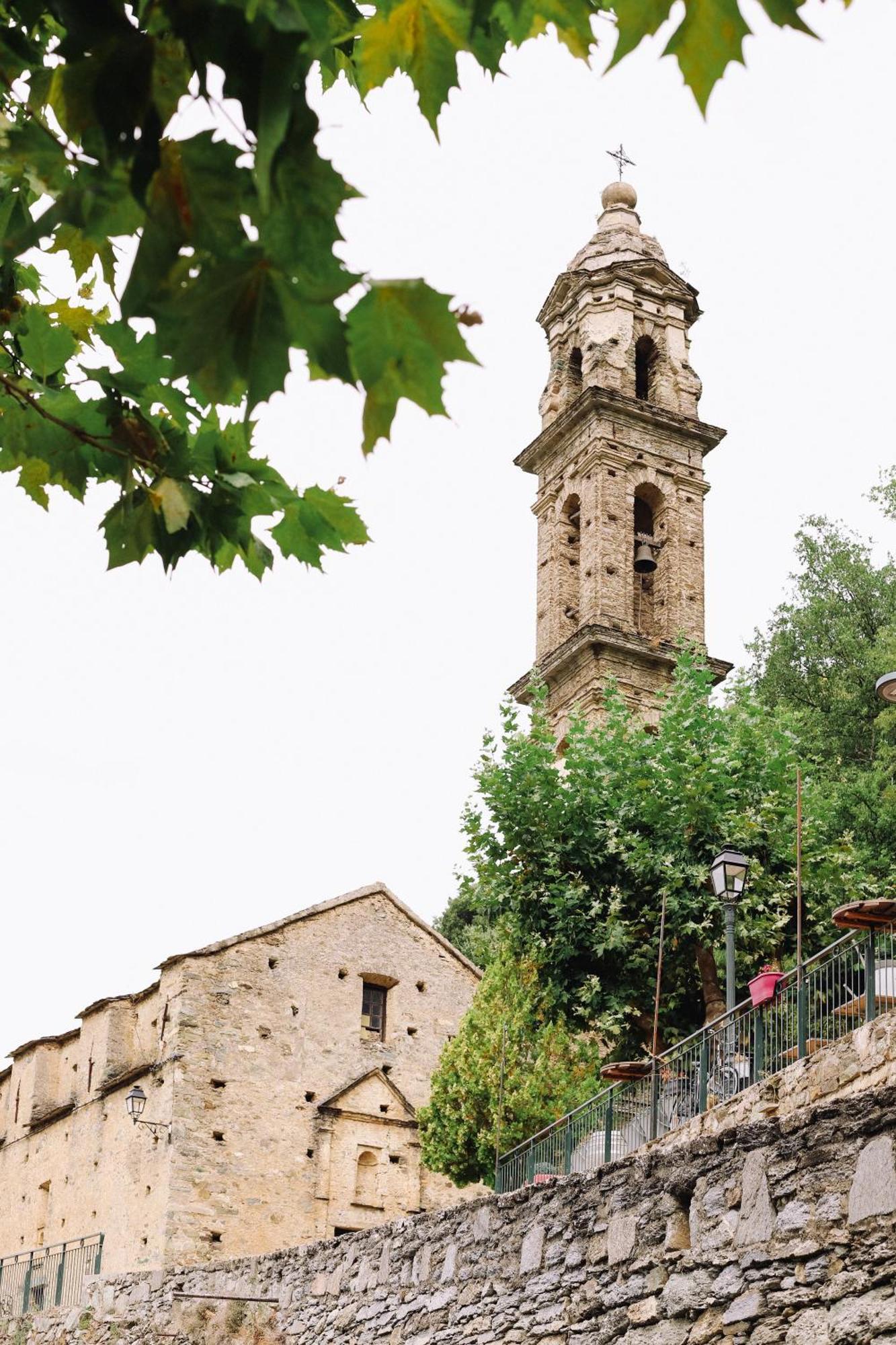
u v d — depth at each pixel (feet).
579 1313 45.29
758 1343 36.47
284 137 9.93
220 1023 118.62
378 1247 62.75
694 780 91.50
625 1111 58.34
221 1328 73.51
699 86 9.87
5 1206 136.77
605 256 160.66
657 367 156.56
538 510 151.94
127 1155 118.62
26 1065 140.56
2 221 15.66
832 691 142.41
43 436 16.24
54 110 11.41
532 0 11.57
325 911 127.13
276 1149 116.88
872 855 116.78
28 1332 113.39
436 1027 129.18
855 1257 34.37
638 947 91.71
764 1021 49.62
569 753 97.60
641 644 134.41
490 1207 53.57
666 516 145.89
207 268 10.32
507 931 95.91
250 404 10.76
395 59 11.46
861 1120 35.29
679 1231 41.22
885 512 140.26
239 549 16.70
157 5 10.52
